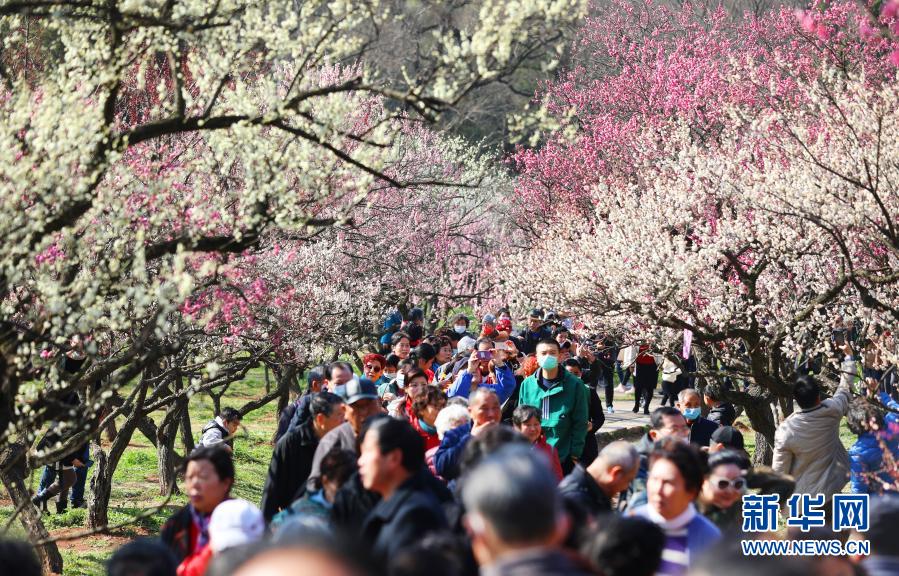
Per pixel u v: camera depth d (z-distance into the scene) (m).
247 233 9.18
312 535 2.39
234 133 9.59
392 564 4.62
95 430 9.76
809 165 15.67
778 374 15.02
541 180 34.75
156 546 5.88
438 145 33.84
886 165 14.57
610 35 41.22
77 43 9.05
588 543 5.24
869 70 23.00
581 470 7.81
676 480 6.64
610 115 34.59
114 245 8.73
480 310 33.34
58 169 8.09
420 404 11.24
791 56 26.03
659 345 18.06
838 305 16.06
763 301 16.16
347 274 25.28
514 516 3.65
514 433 7.10
